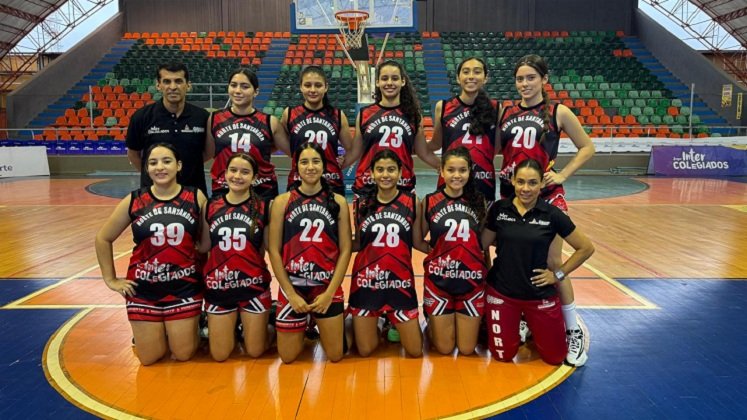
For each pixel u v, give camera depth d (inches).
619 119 639.1
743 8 719.1
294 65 749.3
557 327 120.0
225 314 121.7
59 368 120.5
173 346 122.2
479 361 125.2
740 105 649.0
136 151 140.6
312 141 135.0
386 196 124.3
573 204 374.9
